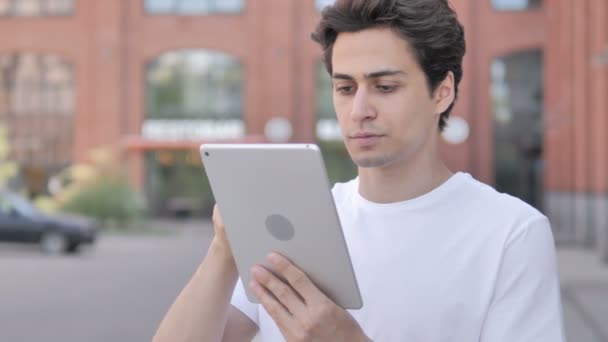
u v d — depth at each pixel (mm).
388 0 1438
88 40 30938
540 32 29234
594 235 17672
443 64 1491
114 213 25188
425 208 1567
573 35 20281
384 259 1562
